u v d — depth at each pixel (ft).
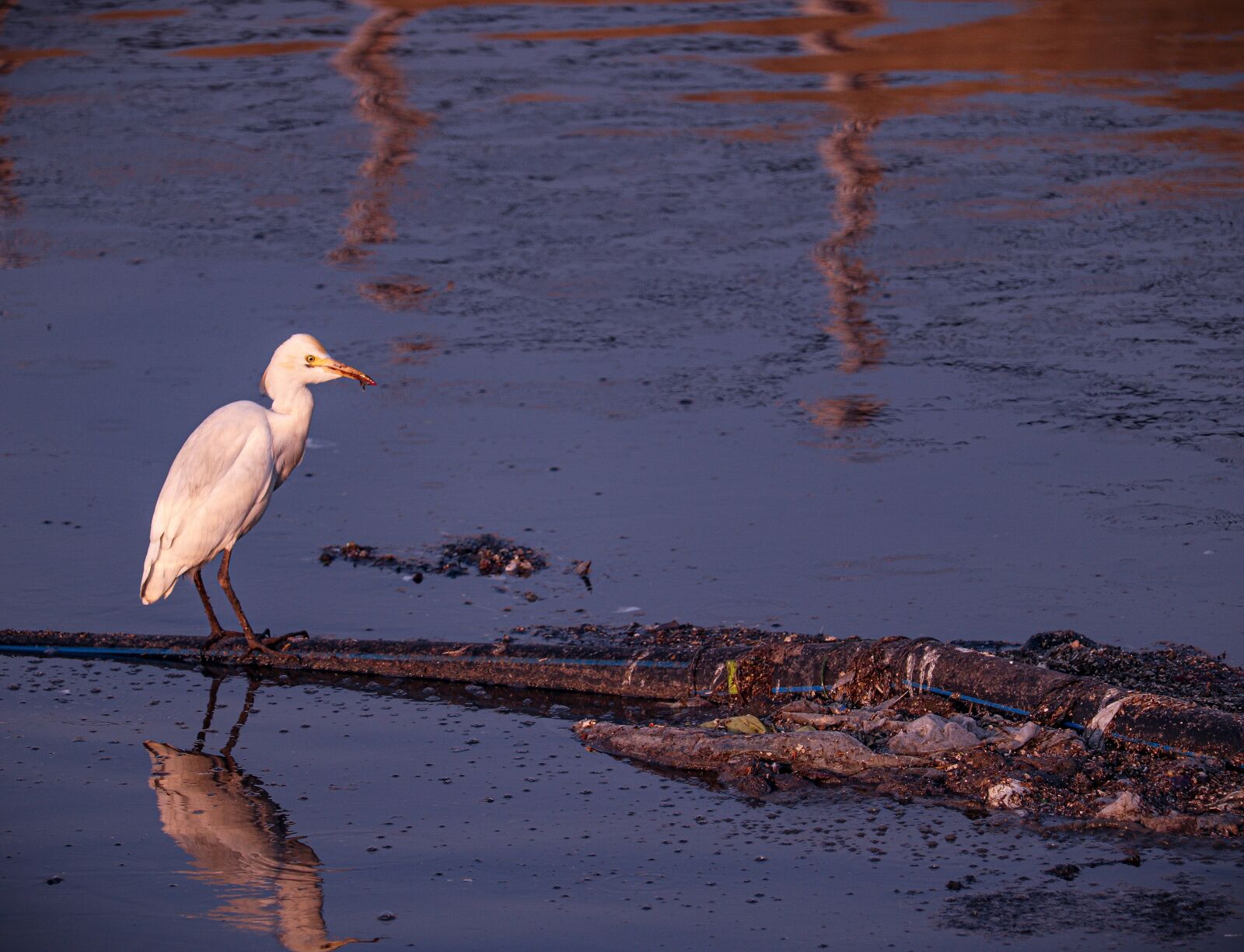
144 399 53.98
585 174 84.33
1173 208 76.48
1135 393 53.06
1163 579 39.14
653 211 77.46
